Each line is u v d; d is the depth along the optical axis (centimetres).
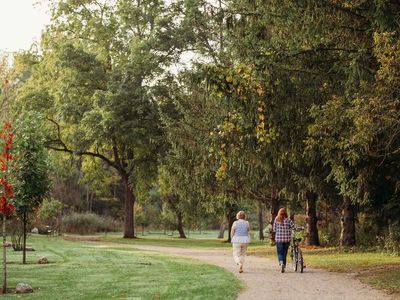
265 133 1580
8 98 4534
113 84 4191
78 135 4412
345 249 2597
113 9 4788
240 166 2159
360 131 1252
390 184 2253
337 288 1264
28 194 1830
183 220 5631
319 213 3612
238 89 1512
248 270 1716
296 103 1562
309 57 1534
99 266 1788
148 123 4106
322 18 1418
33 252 2417
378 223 2677
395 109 1229
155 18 4372
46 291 1209
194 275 1516
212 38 3103
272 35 1591
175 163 3142
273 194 3269
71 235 5138
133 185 4684
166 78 4266
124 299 1077
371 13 1356
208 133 2650
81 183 6156
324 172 2356
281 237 1656
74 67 4394
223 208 3850
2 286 1270
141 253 2502
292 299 1097
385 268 1684
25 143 1734
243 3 1611
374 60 1395
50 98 4569
